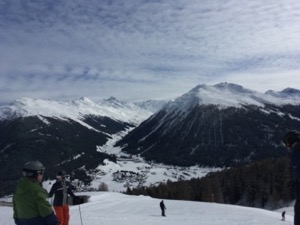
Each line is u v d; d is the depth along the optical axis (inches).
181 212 2010.3
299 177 248.1
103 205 2322.8
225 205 2436.0
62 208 505.0
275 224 1536.7
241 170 5191.9
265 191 4288.9
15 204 256.5
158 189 4704.7
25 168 251.8
